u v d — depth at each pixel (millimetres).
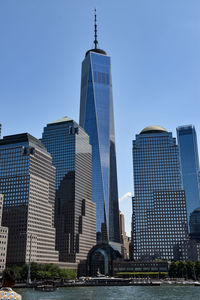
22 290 159625
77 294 133125
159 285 196875
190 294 128250
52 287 155500
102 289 167750
